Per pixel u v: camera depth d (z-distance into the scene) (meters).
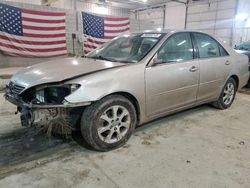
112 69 2.35
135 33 3.26
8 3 7.17
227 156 2.37
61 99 2.14
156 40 2.82
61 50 8.43
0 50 7.24
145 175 2.02
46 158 2.28
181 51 2.96
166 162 2.23
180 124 3.20
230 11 13.48
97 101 2.24
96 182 1.92
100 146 2.35
